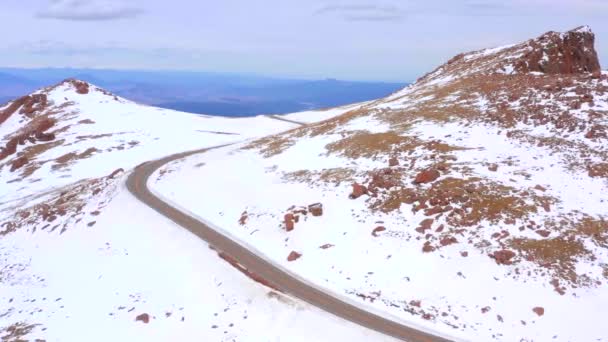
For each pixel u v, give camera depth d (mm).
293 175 48281
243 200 45438
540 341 24422
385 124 54812
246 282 31500
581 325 24984
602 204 32656
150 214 45094
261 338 26609
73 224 48281
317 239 36094
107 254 40125
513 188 35250
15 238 50375
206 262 34562
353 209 38250
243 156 61750
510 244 30422
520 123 45688
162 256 36969
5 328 31766
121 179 58469
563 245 29594
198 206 47000
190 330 28000
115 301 32688
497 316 26250
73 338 28875
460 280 29000
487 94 54344
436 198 35875
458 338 24969
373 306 28266
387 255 32375
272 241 37375
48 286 37781
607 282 27188
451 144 44250
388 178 40469
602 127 41188
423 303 28000
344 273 31844
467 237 31906
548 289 27312
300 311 28047
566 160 38281
